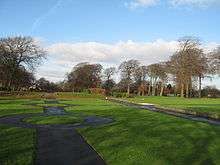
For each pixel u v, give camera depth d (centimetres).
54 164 1200
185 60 9231
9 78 9031
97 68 14462
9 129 2094
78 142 1683
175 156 1340
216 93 12219
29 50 9081
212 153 1403
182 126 2388
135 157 1311
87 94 11050
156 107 5378
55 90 13388
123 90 13525
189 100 8294
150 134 1941
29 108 4294
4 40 8838
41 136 1861
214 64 9288
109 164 1214
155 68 12531
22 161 1214
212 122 2981
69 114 3522
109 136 1858
